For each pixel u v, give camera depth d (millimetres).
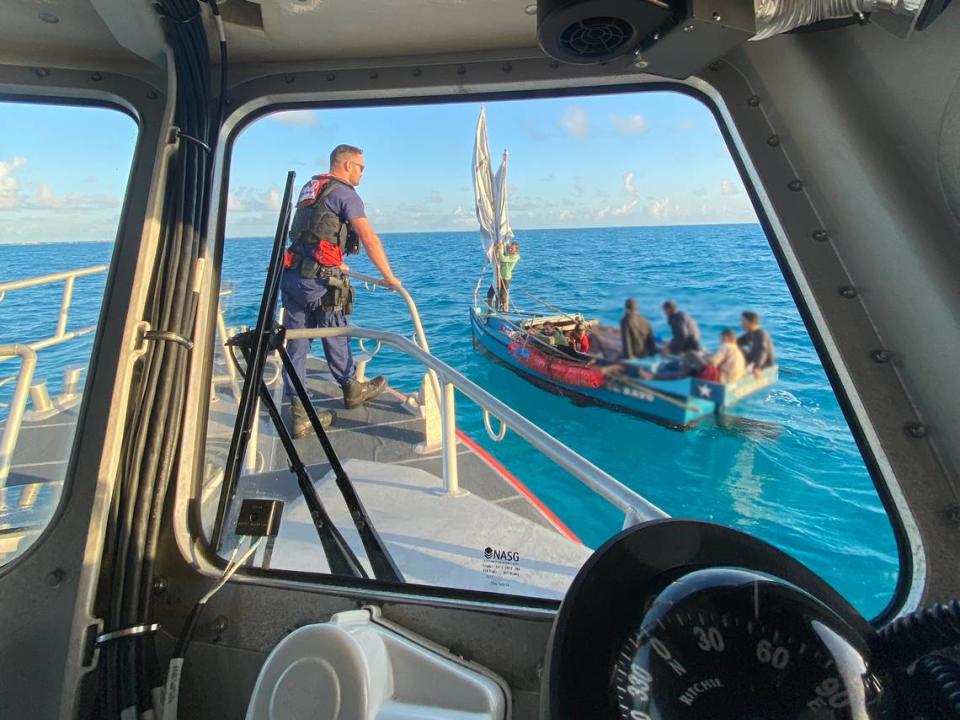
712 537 699
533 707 1052
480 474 1704
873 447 1127
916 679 565
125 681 1099
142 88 1524
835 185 1259
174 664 1125
